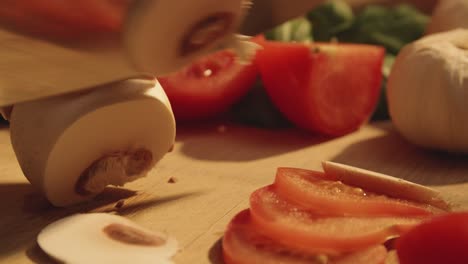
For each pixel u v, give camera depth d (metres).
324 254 0.22
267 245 0.23
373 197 0.25
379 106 0.39
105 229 0.24
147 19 0.20
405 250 0.21
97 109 0.24
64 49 0.21
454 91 0.31
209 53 0.23
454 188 0.29
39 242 0.23
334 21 0.43
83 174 0.26
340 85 0.35
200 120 0.38
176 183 0.28
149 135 0.26
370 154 0.33
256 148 0.34
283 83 0.35
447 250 0.20
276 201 0.24
